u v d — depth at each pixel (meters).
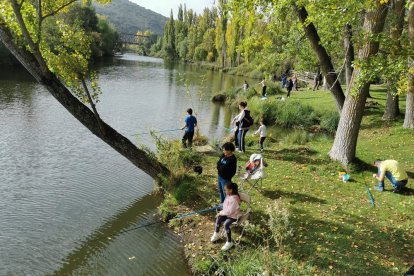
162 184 10.95
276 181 10.95
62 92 9.27
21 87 29.70
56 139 16.42
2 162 13.12
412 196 9.82
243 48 15.70
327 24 12.02
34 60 8.95
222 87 43.38
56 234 8.70
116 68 59.94
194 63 97.25
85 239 8.55
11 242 8.23
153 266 7.56
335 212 8.95
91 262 7.71
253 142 15.73
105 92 31.89
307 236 7.82
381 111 21.25
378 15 10.33
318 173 11.60
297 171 11.84
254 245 7.59
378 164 10.58
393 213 8.89
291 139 16.73
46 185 11.43
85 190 11.20
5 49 42.44
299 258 7.07
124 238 8.63
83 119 9.63
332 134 20.48
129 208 10.12
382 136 16.28
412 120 16.78
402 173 9.94
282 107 23.33
